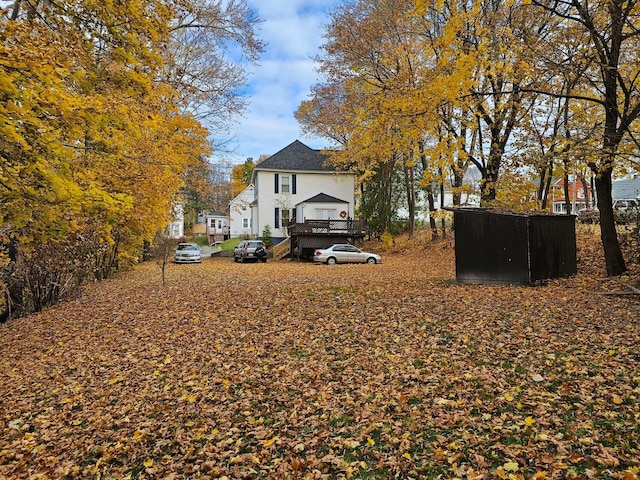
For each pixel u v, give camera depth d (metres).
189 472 3.95
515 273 11.97
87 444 4.70
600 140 10.16
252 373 6.35
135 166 12.75
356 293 11.68
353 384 5.60
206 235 72.81
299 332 8.17
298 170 39.94
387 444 4.06
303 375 6.11
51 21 7.01
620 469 3.30
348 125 26.98
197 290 14.41
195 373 6.54
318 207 37.38
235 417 5.01
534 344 6.42
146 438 4.70
